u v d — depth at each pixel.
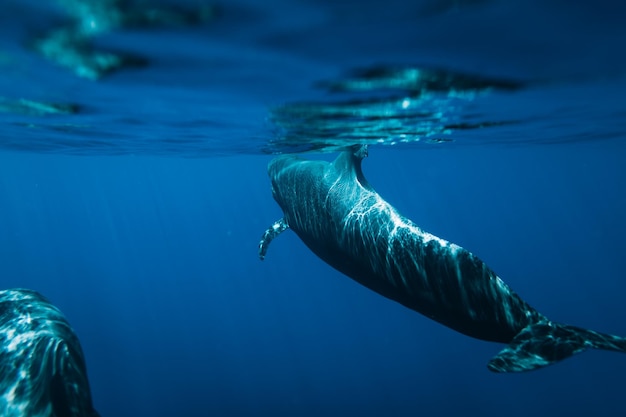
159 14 4.38
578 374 32.12
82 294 63.88
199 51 5.49
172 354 38.50
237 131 12.02
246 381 32.28
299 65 6.07
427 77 6.76
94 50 5.45
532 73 6.73
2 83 7.14
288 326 46.12
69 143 15.16
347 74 6.55
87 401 4.91
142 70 6.32
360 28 4.71
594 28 4.80
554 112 10.98
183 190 77.62
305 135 12.30
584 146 27.66
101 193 77.94
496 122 11.98
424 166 50.34
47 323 5.66
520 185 86.25
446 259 5.41
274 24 4.61
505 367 4.34
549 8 4.22
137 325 46.94
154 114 9.79
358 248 6.57
